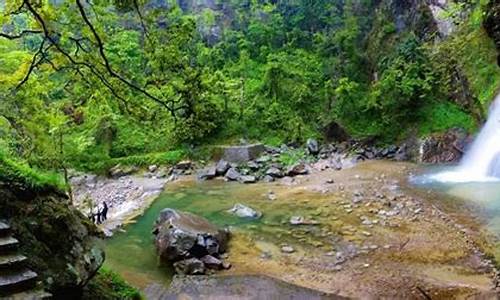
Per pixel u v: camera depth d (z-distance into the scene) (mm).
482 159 21562
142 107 8664
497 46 20922
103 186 25031
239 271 11391
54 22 7863
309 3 38594
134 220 16891
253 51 36938
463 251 11844
